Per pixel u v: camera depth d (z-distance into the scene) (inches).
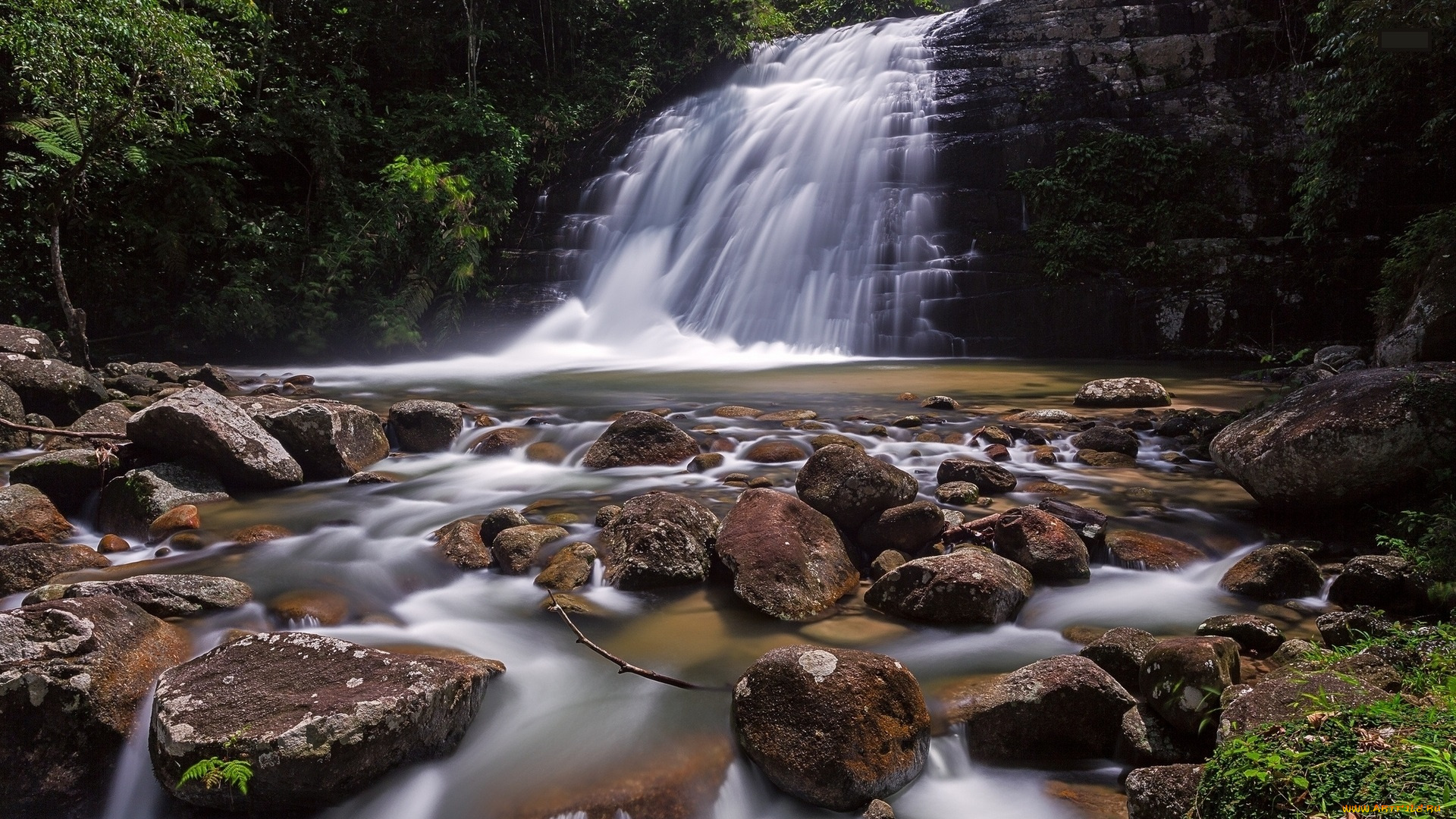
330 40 763.4
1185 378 479.8
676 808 129.0
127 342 609.9
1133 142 611.5
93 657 146.8
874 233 649.0
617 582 195.8
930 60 735.7
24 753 136.0
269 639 150.6
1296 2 638.5
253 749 127.1
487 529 223.8
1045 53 693.3
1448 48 405.7
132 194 613.3
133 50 456.1
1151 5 696.4
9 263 559.5
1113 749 141.6
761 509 205.0
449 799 133.3
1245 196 593.3
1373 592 176.1
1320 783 92.7
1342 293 548.1
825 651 143.2
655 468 290.2
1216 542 217.0
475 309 716.0
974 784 137.4
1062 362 563.5
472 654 168.6
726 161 748.0
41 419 345.7
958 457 264.8
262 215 689.0
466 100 748.6
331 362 626.5
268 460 272.2
